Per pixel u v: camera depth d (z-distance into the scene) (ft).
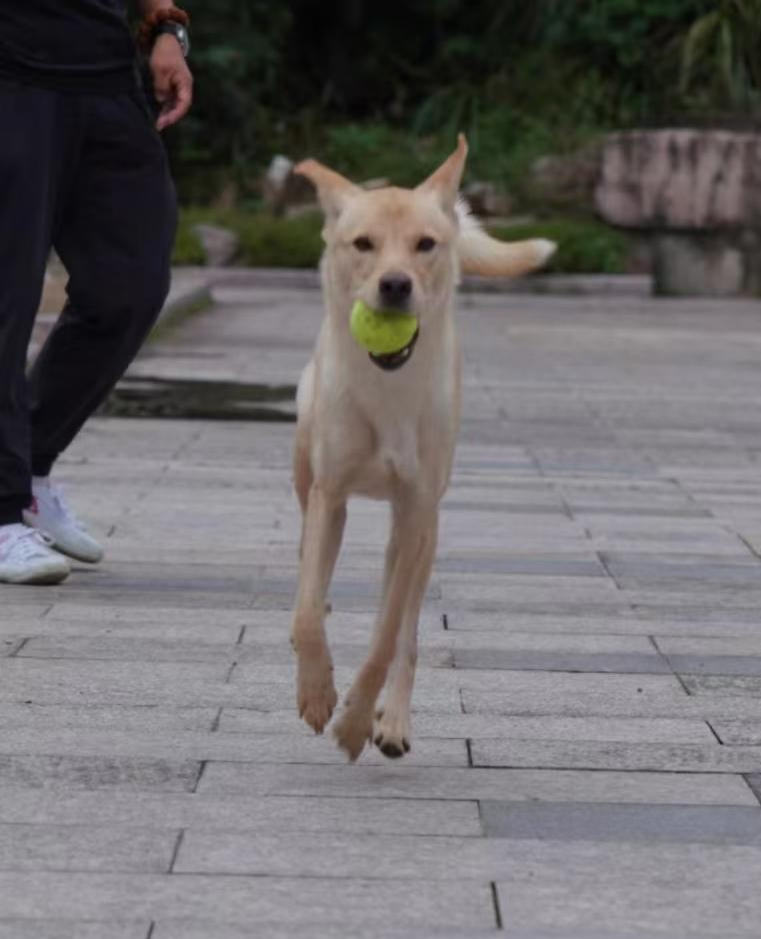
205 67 108.99
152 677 21.11
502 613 24.90
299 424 19.98
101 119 26.07
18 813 16.39
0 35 25.38
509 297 89.35
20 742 18.51
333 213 18.86
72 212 26.55
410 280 17.47
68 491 33.96
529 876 15.14
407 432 18.39
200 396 49.52
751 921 14.24
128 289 26.55
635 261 96.02
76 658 21.85
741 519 32.86
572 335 72.08
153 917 14.08
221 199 104.42
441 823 16.46
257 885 14.80
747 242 95.40
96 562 27.53
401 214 18.21
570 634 23.73
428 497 18.67
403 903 14.48
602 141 100.89
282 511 32.45
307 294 89.86
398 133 113.09
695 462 40.16
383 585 19.70
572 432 44.55
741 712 20.17
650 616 24.90
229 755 18.33
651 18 112.06
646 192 95.61
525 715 19.97
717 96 103.65
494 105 111.55
